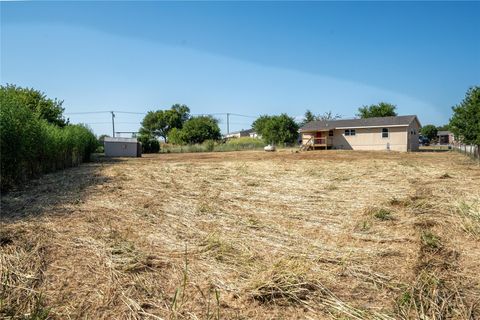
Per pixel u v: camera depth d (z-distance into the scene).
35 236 4.21
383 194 7.05
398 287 2.85
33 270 3.18
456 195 6.65
